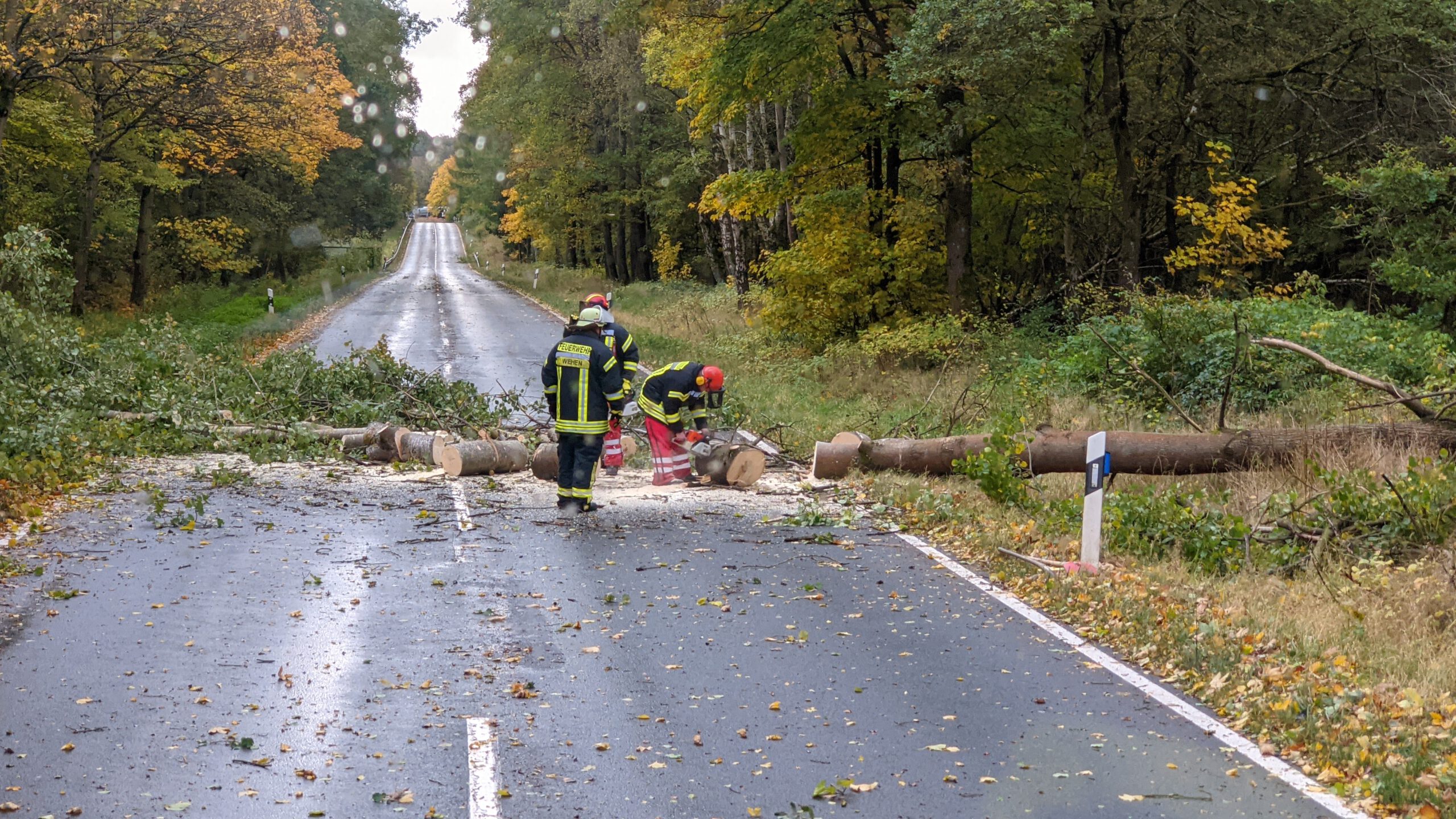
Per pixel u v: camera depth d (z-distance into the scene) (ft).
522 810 13.89
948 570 25.85
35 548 26.40
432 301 143.84
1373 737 15.67
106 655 19.38
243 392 47.83
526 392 63.77
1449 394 31.65
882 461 36.86
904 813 13.85
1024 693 18.02
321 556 26.63
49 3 72.59
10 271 46.32
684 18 85.97
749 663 19.47
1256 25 65.36
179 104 94.22
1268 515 27.96
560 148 162.91
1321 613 21.24
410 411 46.42
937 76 61.26
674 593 23.84
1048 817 13.74
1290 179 76.13
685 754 15.64
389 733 16.29
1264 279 79.46
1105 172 76.38
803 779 14.85
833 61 74.54
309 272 199.00
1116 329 49.44
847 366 68.03
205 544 27.43
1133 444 32.81
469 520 30.83
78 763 14.98
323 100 107.14
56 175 105.40
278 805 13.92
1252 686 17.79
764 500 34.06
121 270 138.92
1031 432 34.88
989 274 84.79
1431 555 24.32
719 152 122.31
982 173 76.07
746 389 63.36
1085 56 71.87
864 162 76.79
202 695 17.60
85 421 41.83
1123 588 23.31
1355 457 30.40
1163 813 13.83
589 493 32.01
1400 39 64.95
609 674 18.86
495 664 19.33
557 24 149.89
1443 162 62.44
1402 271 57.31
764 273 79.71
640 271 191.01
